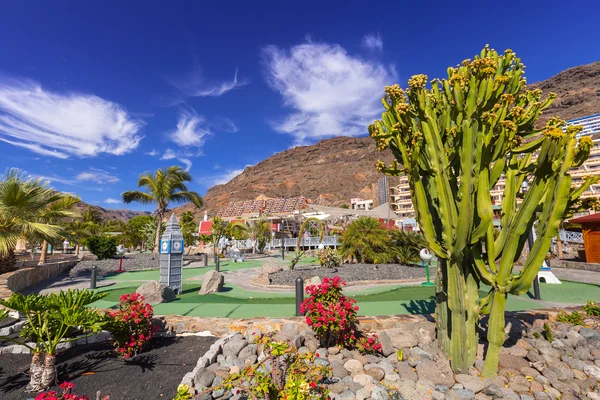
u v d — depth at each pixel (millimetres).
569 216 3576
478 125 3527
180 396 2926
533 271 3197
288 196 191750
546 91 198625
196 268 17938
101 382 3783
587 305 5695
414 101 4125
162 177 25516
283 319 5230
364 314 6246
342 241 16734
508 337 4672
